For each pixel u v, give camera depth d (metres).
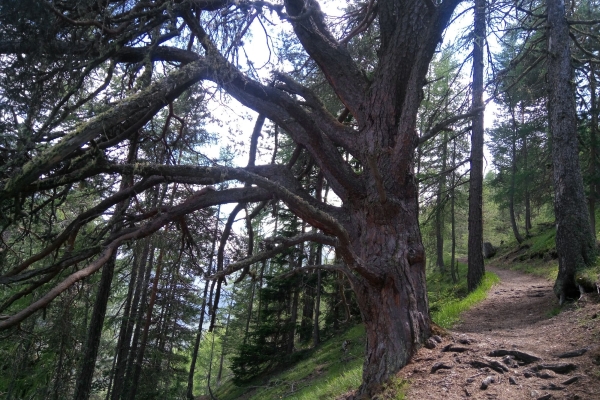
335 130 6.48
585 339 5.45
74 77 5.10
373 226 5.68
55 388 11.53
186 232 6.62
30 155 4.52
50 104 5.35
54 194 5.29
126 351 16.02
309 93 6.65
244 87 5.32
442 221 21.81
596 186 17.89
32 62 5.02
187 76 4.60
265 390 16.05
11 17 4.74
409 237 5.63
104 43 5.61
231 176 4.46
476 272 13.61
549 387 4.32
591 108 14.78
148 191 8.27
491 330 7.85
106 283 11.62
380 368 5.21
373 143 6.04
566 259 8.52
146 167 4.41
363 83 6.59
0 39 4.95
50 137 4.75
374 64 8.85
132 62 6.32
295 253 18.88
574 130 9.14
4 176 4.31
